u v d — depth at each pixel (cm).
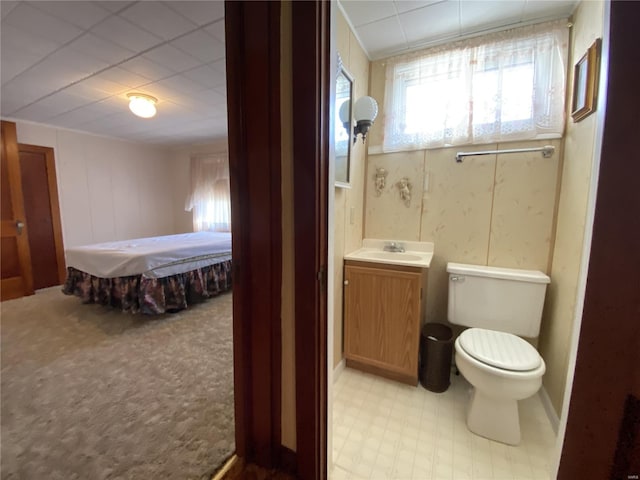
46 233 382
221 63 222
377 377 187
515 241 182
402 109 201
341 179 173
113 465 119
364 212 221
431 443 137
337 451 133
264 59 93
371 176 217
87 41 193
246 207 103
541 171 173
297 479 110
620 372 61
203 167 509
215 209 501
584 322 63
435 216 202
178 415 148
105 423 142
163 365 195
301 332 101
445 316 204
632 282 58
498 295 171
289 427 111
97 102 303
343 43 162
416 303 171
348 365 197
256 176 100
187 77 246
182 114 344
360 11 159
